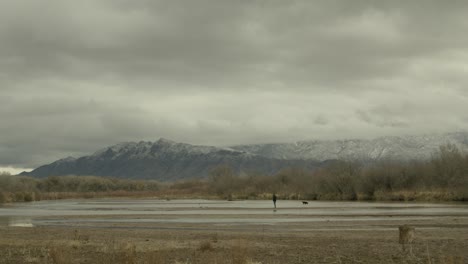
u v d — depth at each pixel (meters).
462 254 27.09
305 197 139.12
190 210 78.69
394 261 25.06
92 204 113.31
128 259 23.92
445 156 126.38
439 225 46.94
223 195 161.25
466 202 99.94
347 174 134.12
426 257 26.16
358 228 45.19
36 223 55.19
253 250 29.27
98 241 34.28
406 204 92.31
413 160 139.88
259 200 134.00
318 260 25.62
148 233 41.38
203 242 31.52
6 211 81.69
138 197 179.00
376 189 126.31
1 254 27.81
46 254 27.66
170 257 26.72
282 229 45.03
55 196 171.12
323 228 45.59
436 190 116.81
